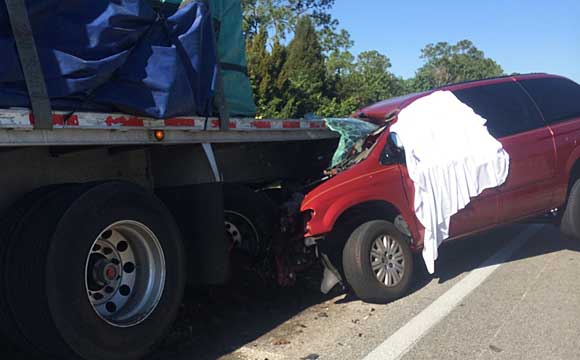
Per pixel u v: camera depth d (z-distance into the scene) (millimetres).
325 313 5430
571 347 4316
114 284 4305
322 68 35562
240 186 5812
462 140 6211
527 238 8047
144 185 5156
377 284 5480
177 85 4340
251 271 5922
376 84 42469
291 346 4629
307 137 6383
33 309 3648
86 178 4633
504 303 5367
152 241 4383
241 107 5652
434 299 5617
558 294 5535
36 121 3557
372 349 4469
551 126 7012
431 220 5852
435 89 6812
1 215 3971
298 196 6016
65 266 3686
